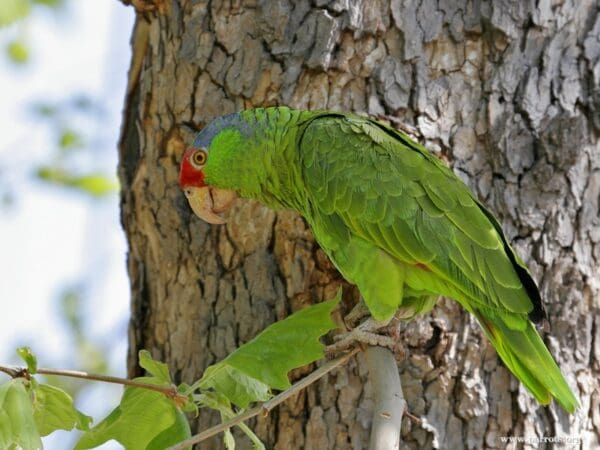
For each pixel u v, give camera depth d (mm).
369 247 8758
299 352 7504
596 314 8891
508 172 8930
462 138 9031
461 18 9117
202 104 9578
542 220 8859
